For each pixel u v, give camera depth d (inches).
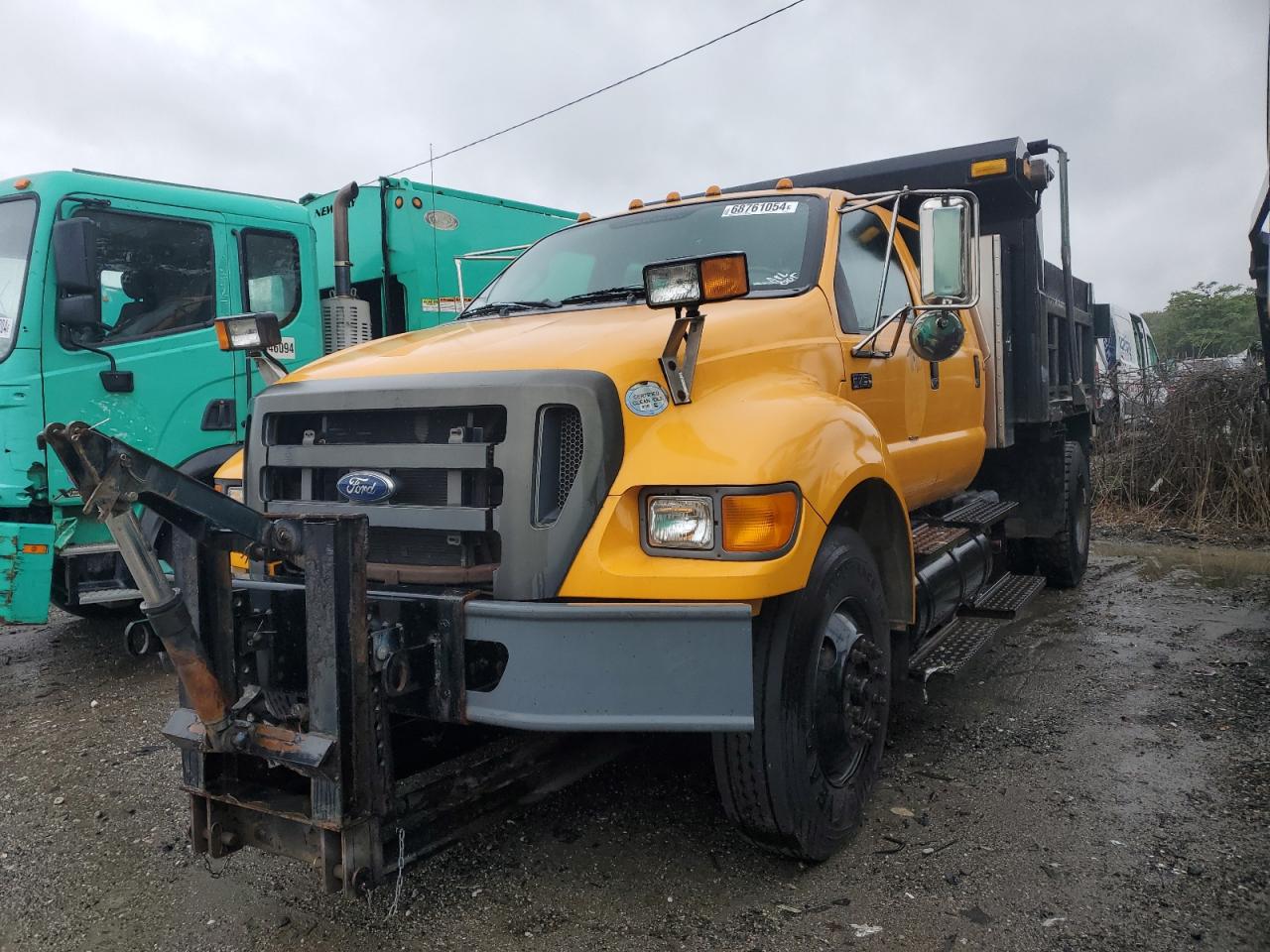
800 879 124.4
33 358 220.5
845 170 231.5
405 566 120.2
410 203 310.7
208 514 98.3
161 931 115.7
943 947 108.7
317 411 127.1
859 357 154.7
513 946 110.7
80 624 275.9
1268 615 255.3
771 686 117.6
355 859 101.9
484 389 113.7
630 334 123.0
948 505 220.7
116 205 235.8
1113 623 251.4
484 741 136.9
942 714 184.5
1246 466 402.9
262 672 109.0
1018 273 235.9
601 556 108.5
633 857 131.0
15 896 124.6
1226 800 144.0
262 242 266.5
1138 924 112.1
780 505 110.6
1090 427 323.3
